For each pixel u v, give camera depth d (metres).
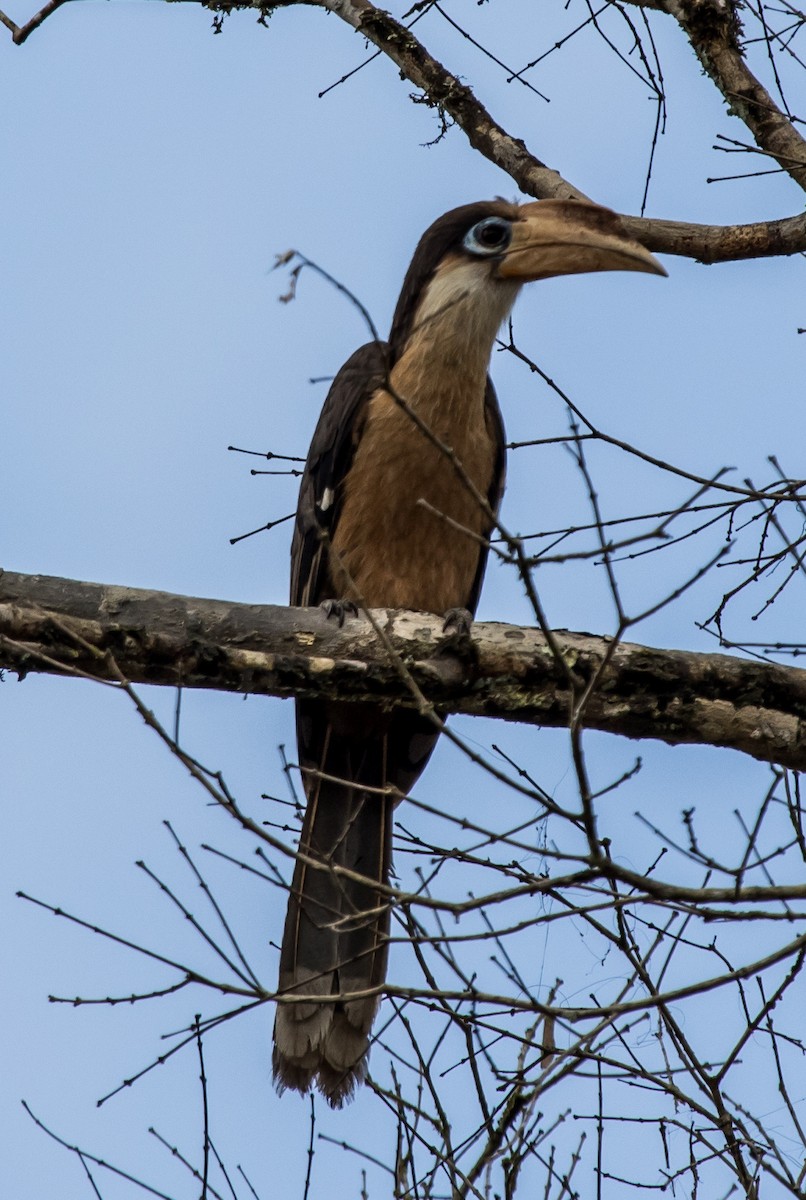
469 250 12.08
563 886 7.43
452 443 11.93
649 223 12.03
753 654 10.05
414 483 12.00
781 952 7.32
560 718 10.04
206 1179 8.75
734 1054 8.70
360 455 12.12
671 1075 8.89
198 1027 8.46
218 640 9.66
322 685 9.73
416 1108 9.02
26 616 9.17
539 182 12.63
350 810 11.95
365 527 12.19
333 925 8.26
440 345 11.90
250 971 8.47
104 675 9.38
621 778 7.60
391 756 12.17
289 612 9.94
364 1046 11.03
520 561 7.25
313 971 11.26
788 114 11.31
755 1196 8.54
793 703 9.98
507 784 7.36
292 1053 11.02
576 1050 7.70
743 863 7.54
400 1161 8.88
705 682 9.91
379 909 8.12
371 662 9.84
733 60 11.46
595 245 11.84
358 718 11.95
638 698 9.91
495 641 9.93
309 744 12.17
